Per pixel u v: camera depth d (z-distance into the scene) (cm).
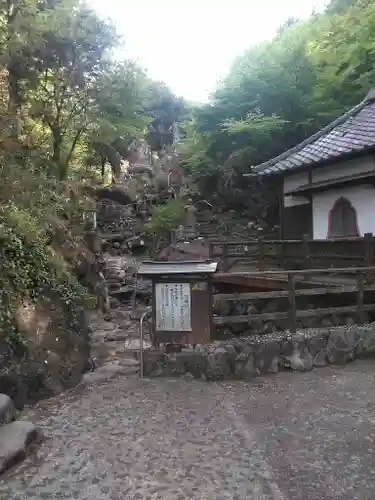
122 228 2273
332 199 1136
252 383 589
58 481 349
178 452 396
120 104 1177
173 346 644
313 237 1204
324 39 1936
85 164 1326
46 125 1141
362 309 730
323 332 668
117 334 912
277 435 427
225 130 1906
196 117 2086
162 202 2417
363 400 514
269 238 1833
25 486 341
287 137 1881
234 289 1102
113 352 779
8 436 399
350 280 892
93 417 480
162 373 627
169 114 3164
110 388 580
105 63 1144
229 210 2153
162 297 641
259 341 635
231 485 340
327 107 1770
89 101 1124
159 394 552
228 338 669
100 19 1084
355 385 568
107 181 1852
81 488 339
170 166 2645
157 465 372
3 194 694
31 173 810
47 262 651
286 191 1314
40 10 1013
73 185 1005
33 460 383
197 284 631
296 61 1916
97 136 1157
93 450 401
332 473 355
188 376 618
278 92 1845
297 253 1151
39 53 1009
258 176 1322
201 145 2125
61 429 449
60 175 1094
